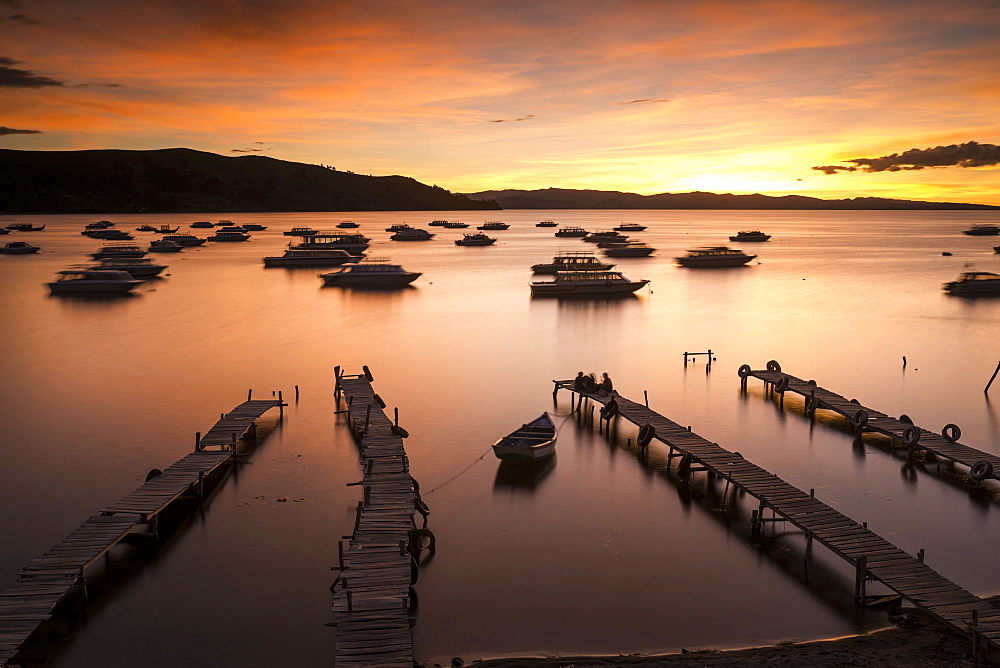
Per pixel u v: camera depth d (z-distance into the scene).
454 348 57.94
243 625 21.00
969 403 42.62
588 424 39.28
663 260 144.12
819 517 24.98
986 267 124.19
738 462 30.38
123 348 57.12
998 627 18.36
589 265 115.44
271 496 29.55
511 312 76.69
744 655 19.19
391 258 149.50
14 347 57.38
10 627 18.45
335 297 87.94
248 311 76.38
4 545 25.41
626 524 27.42
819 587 22.97
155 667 19.20
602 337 62.72
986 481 31.42
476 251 170.75
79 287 87.62
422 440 36.53
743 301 84.62
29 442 35.44
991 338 61.66
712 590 22.81
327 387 45.78
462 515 28.22
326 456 33.91
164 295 88.62
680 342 60.44
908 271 118.31
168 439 35.94
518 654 19.69
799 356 54.88
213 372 49.41
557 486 31.02
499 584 23.17
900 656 18.55
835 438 36.78
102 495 29.52
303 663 19.41
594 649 19.86
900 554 22.44
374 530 23.61
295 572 23.80
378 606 19.31
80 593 22.59
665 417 38.34
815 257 148.62
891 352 56.22
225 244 187.88
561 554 25.12
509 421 39.50
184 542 25.75
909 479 31.53
